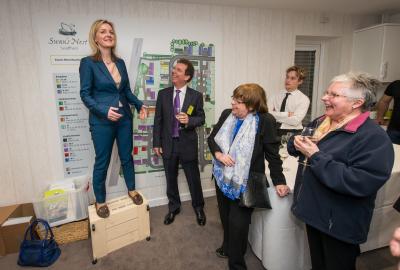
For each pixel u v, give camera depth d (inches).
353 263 53.9
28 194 103.7
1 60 92.6
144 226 92.4
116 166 111.3
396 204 65.9
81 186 100.5
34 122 99.5
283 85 137.2
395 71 136.6
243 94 63.7
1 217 90.1
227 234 79.9
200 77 118.6
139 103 97.0
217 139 70.6
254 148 64.7
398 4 123.3
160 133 102.2
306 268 73.6
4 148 98.3
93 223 80.5
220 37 118.8
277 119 111.5
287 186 65.7
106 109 81.2
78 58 99.4
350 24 144.9
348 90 47.6
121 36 103.8
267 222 71.1
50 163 103.7
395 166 77.6
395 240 34.7
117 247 87.9
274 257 71.4
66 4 96.0
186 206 118.2
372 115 132.8
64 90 100.0
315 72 162.4
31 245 81.6
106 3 100.5
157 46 109.1
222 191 69.2
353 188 45.1
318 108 166.4
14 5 90.7
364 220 49.9
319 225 51.7
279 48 132.7
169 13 109.9
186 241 92.0
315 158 48.2
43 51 95.7
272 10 127.5
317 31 139.1
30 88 97.0
